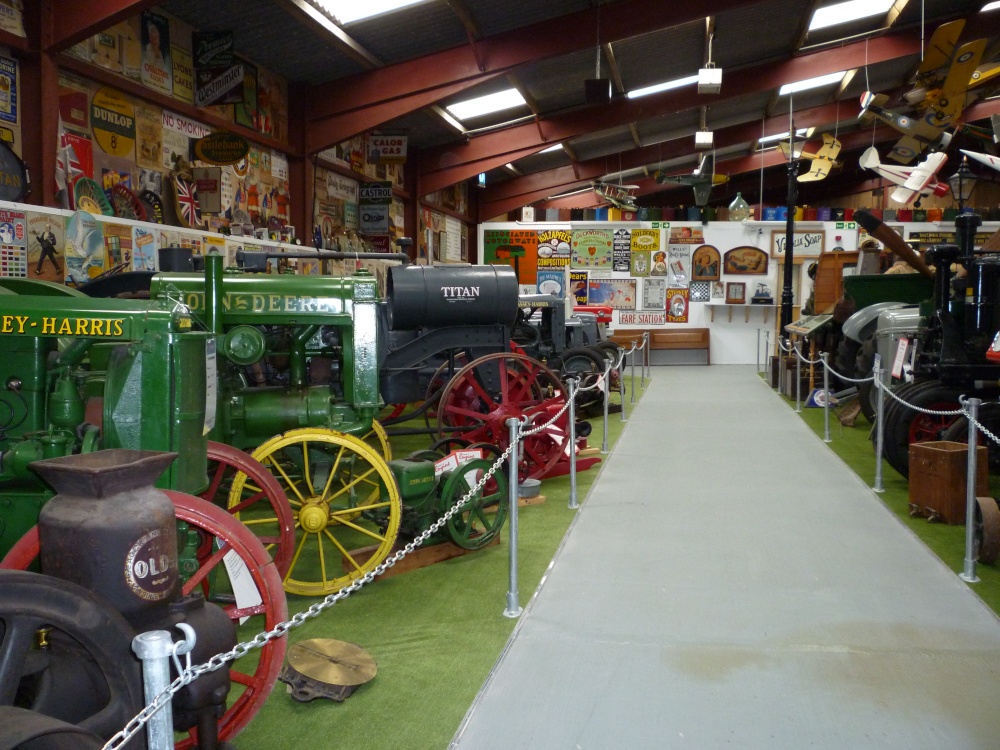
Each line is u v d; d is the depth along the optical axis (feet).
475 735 9.29
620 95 47.11
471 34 32.86
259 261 22.80
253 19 28.37
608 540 16.62
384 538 13.83
